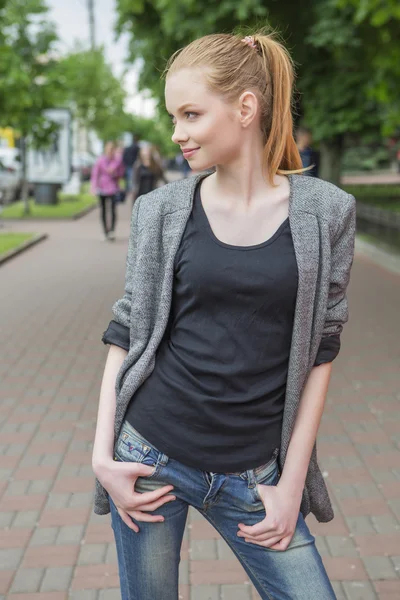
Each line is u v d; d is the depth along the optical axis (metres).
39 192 24.45
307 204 1.77
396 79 15.53
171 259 1.79
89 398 5.73
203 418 1.77
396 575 3.35
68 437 4.94
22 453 4.68
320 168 22.11
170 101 1.73
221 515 1.83
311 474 1.92
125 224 19.88
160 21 18.91
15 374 6.35
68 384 6.08
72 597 3.19
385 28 12.93
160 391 1.81
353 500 4.04
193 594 3.21
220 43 1.73
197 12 15.02
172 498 1.82
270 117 1.77
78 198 28.39
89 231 17.98
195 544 3.60
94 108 42.09
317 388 1.83
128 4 17.73
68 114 23.36
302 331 1.75
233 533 1.83
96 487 1.98
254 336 1.75
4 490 4.18
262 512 1.79
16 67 16.27
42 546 3.59
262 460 1.79
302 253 1.73
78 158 38.06
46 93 19.75
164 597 1.88
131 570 1.88
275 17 16.03
